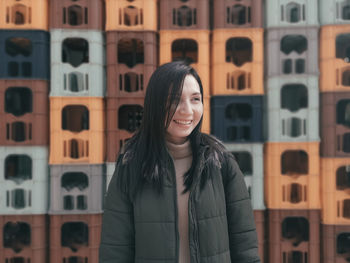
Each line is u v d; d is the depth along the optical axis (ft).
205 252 5.21
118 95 17.07
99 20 17.38
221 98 17.29
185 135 5.29
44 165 17.16
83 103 17.02
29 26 16.78
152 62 17.28
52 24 16.89
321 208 17.16
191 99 5.25
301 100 20.04
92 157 17.04
